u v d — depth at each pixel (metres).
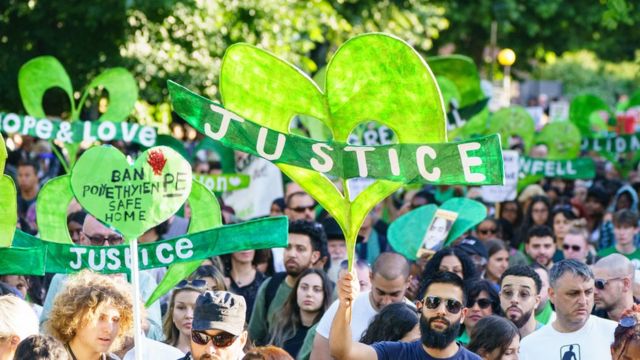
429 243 10.05
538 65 33.75
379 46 5.88
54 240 7.56
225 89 6.08
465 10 26.25
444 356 6.38
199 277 8.35
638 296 8.64
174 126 18.47
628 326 6.03
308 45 17.50
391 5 21.14
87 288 6.44
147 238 10.66
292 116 6.11
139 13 15.79
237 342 6.14
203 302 6.13
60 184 7.57
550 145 14.92
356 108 6.02
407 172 5.96
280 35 16.72
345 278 6.16
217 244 6.83
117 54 15.84
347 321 6.18
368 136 12.68
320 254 8.96
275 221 6.79
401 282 8.00
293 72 6.00
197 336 6.11
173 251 6.86
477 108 13.92
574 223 11.96
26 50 16.06
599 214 14.63
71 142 11.06
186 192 6.41
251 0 16.39
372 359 6.35
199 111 6.08
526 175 14.34
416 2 21.73
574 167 14.32
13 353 6.22
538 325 8.42
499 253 10.05
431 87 5.87
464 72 13.95
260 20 16.50
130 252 6.51
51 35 15.90
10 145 16.36
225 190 12.52
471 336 7.39
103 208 6.36
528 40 28.36
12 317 6.22
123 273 7.30
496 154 5.77
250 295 9.70
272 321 8.71
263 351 5.79
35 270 6.82
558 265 7.42
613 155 16.22
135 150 17.20
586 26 27.59
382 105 5.97
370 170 6.03
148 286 8.21
